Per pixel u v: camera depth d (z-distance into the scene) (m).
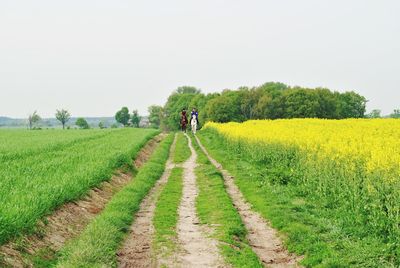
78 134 51.59
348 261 9.95
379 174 13.82
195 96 150.62
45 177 16.23
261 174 21.36
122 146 32.41
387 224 11.51
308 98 114.25
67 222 12.88
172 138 57.22
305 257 10.71
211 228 13.40
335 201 15.18
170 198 18.02
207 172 24.27
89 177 17.50
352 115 127.12
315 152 20.62
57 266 9.20
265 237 12.86
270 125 41.72
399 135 28.34
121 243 11.77
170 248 11.45
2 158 21.70
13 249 9.43
